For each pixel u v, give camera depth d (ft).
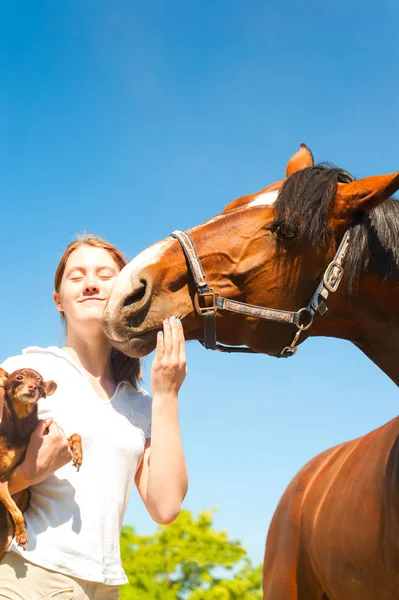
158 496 7.80
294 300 8.39
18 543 6.75
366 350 9.19
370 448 10.44
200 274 8.20
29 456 7.05
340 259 8.29
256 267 8.25
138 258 8.34
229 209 8.83
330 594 10.61
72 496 7.44
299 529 11.49
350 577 9.61
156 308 8.14
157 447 7.87
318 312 8.38
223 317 8.33
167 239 8.53
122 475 7.81
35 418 7.18
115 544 7.63
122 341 7.97
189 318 8.31
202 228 8.50
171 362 7.89
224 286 8.28
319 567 10.62
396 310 8.64
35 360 8.09
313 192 8.27
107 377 8.64
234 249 8.30
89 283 8.36
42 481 7.46
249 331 8.40
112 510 7.62
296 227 8.19
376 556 9.01
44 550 7.09
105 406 8.08
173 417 8.00
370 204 8.31
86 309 8.30
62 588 7.03
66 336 8.96
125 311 8.00
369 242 8.39
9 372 7.89
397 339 8.75
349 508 9.87
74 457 7.37
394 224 8.49
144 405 8.61
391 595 8.83
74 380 8.04
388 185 8.14
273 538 12.28
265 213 8.43
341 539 9.82
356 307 8.69
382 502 9.03
